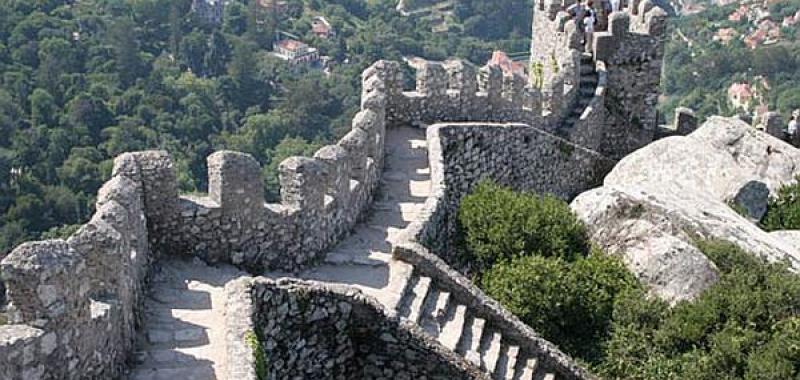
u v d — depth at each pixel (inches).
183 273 617.9
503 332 666.8
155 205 617.6
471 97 996.6
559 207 847.1
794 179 1045.8
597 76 1147.9
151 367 508.1
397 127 967.0
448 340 618.5
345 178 720.3
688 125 1225.4
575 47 1120.8
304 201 663.1
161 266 617.6
